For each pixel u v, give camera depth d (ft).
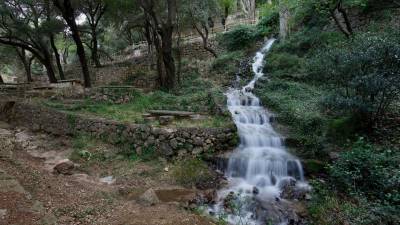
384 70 20.70
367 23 44.47
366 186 18.04
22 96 46.57
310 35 51.29
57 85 50.03
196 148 25.30
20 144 29.73
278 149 26.18
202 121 30.04
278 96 37.04
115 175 22.95
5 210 13.05
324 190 18.98
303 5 48.08
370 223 14.97
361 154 19.06
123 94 43.14
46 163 24.57
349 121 24.47
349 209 16.28
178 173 22.30
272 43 62.03
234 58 59.98
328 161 22.34
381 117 23.97
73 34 49.39
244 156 24.34
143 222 14.84
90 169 24.34
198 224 15.29
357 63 21.22
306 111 30.53
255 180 22.68
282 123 31.50
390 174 17.34
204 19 62.28
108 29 110.11
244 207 18.51
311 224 16.39
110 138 29.07
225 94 39.91
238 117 32.81
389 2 43.29
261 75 49.42
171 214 16.24
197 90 45.98
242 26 70.95
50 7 63.77
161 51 48.06
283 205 18.78
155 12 46.29
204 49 72.08
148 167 24.00
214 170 23.81
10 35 61.00
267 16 69.77
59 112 34.47
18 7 62.28
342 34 44.29
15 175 17.79
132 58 84.38
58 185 18.65
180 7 52.85
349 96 22.77
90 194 18.17
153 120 30.53
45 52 64.59
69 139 31.78
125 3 55.98
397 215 15.14
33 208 14.06
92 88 45.24
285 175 22.70
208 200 19.19
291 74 44.06
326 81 25.90
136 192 19.19
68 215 14.69
